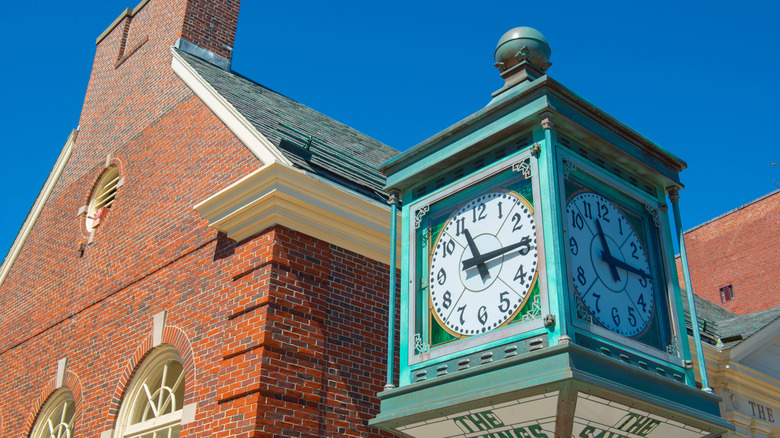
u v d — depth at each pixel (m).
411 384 5.19
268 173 8.48
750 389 13.14
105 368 10.49
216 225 9.16
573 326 4.57
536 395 4.44
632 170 5.73
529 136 5.31
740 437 12.41
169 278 10.01
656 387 4.77
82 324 11.60
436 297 5.57
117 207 12.21
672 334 5.30
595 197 5.39
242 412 7.66
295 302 8.30
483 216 5.48
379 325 9.10
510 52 6.23
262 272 8.34
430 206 5.98
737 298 23.97
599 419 4.76
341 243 9.09
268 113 11.45
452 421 5.06
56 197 14.62
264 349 7.82
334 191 8.88
